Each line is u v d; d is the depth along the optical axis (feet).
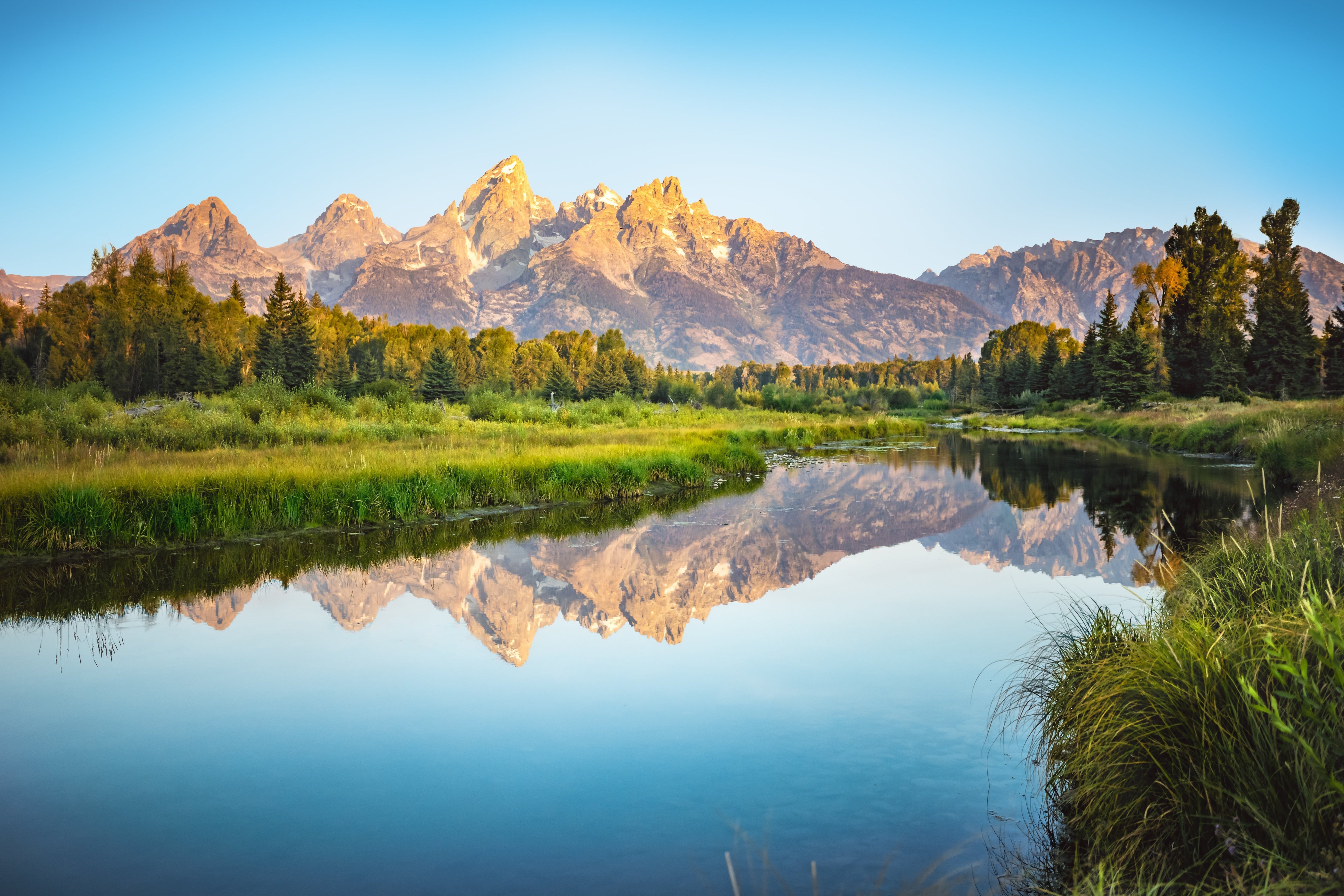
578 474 62.03
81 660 24.64
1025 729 18.44
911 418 259.60
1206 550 29.53
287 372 202.18
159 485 43.75
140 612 30.19
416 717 19.86
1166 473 75.20
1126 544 41.96
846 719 19.34
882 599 31.86
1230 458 88.79
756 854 13.44
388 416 114.11
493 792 15.89
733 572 37.55
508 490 58.23
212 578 35.42
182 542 41.65
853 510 57.11
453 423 111.75
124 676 23.16
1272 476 64.28
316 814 15.06
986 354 390.83
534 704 20.67
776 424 171.53
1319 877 9.26
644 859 13.32
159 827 14.62
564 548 43.47
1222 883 10.59
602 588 34.45
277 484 47.39
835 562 39.65
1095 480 72.49
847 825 14.35
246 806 15.40
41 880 12.89
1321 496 31.89
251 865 13.30
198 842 14.08
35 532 38.34
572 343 440.45
